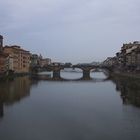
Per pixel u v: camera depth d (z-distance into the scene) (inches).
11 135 2426.2
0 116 3152.1
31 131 2541.8
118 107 3681.1
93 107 3715.6
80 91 5748.0
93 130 2549.2
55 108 3659.0
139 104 3909.9
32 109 3585.1
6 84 6943.9
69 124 2785.4
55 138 2340.1
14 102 4153.5
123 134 2412.6
